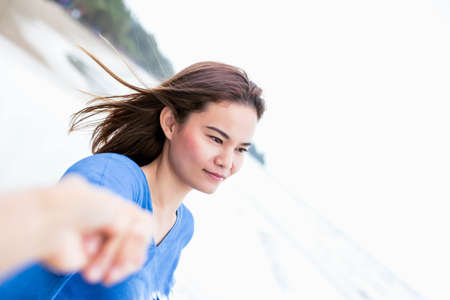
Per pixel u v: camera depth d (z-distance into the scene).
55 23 15.04
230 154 0.98
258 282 4.48
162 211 1.07
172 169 1.04
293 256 7.45
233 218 7.07
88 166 0.71
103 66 1.12
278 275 5.33
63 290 0.76
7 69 5.21
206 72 0.98
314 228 14.59
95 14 25.53
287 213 14.05
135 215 0.22
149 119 1.12
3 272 0.15
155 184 1.07
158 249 1.07
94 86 6.82
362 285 9.09
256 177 21.92
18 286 0.51
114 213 0.20
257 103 1.00
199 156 0.97
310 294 5.44
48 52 8.52
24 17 11.82
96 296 0.78
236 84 0.97
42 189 0.18
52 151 3.32
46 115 4.12
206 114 0.97
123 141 1.14
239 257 5.03
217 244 5.12
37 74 5.81
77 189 0.19
